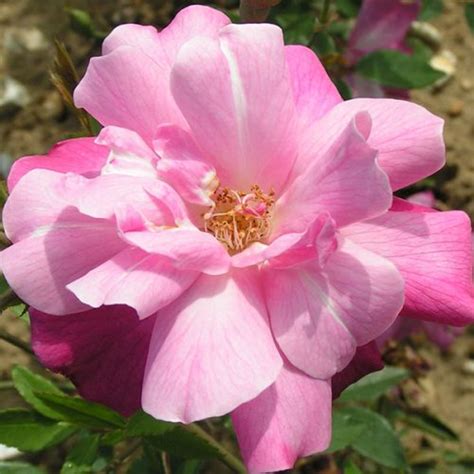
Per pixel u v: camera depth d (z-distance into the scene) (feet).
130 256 0.37
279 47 0.40
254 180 0.43
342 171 0.38
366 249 0.40
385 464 0.66
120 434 0.53
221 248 0.39
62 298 0.39
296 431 0.38
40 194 0.40
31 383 0.59
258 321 0.38
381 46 0.77
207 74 0.39
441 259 0.40
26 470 0.59
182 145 0.41
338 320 0.38
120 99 0.41
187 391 0.36
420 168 0.41
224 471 0.83
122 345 0.41
